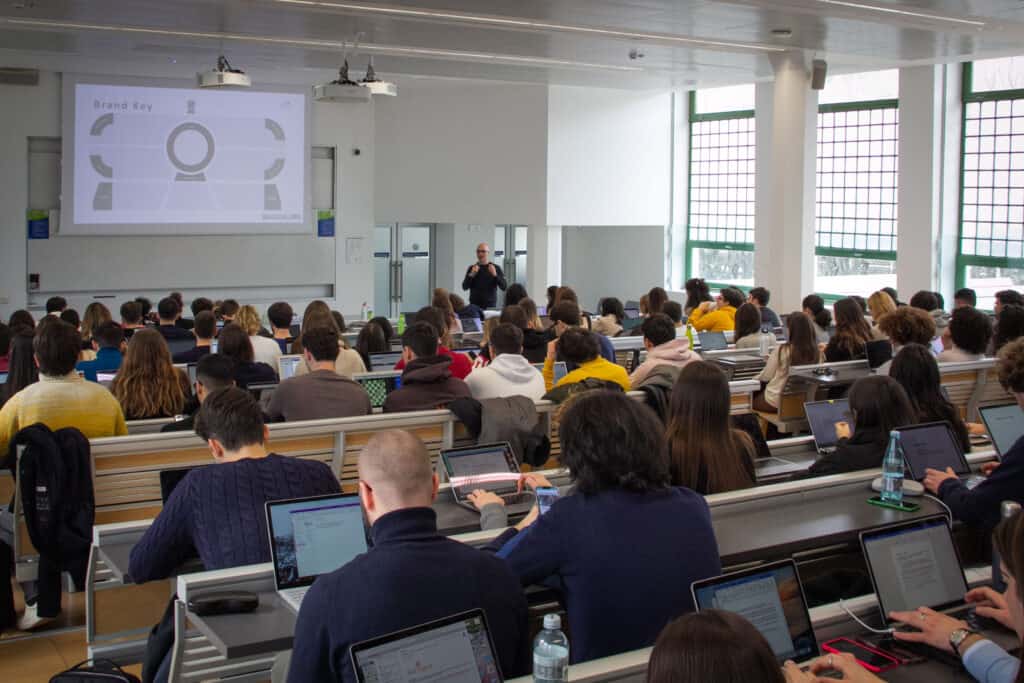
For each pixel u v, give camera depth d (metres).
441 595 1.97
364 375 5.71
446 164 15.03
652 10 8.81
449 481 3.51
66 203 13.16
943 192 12.32
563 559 2.18
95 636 3.14
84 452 3.82
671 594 2.18
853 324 7.16
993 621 2.42
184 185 13.77
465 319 9.70
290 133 14.27
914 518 2.77
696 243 15.91
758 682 1.27
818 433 4.57
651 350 5.44
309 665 1.92
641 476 2.25
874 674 2.16
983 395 6.10
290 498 2.73
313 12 9.02
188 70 13.28
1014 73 11.67
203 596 2.36
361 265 15.05
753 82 14.12
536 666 1.87
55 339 4.16
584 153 14.80
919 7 8.54
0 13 9.09
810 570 3.08
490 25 9.70
